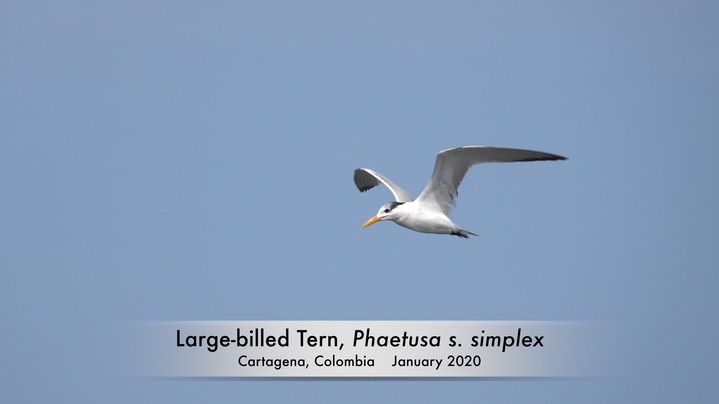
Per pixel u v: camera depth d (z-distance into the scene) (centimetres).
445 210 1417
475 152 1337
